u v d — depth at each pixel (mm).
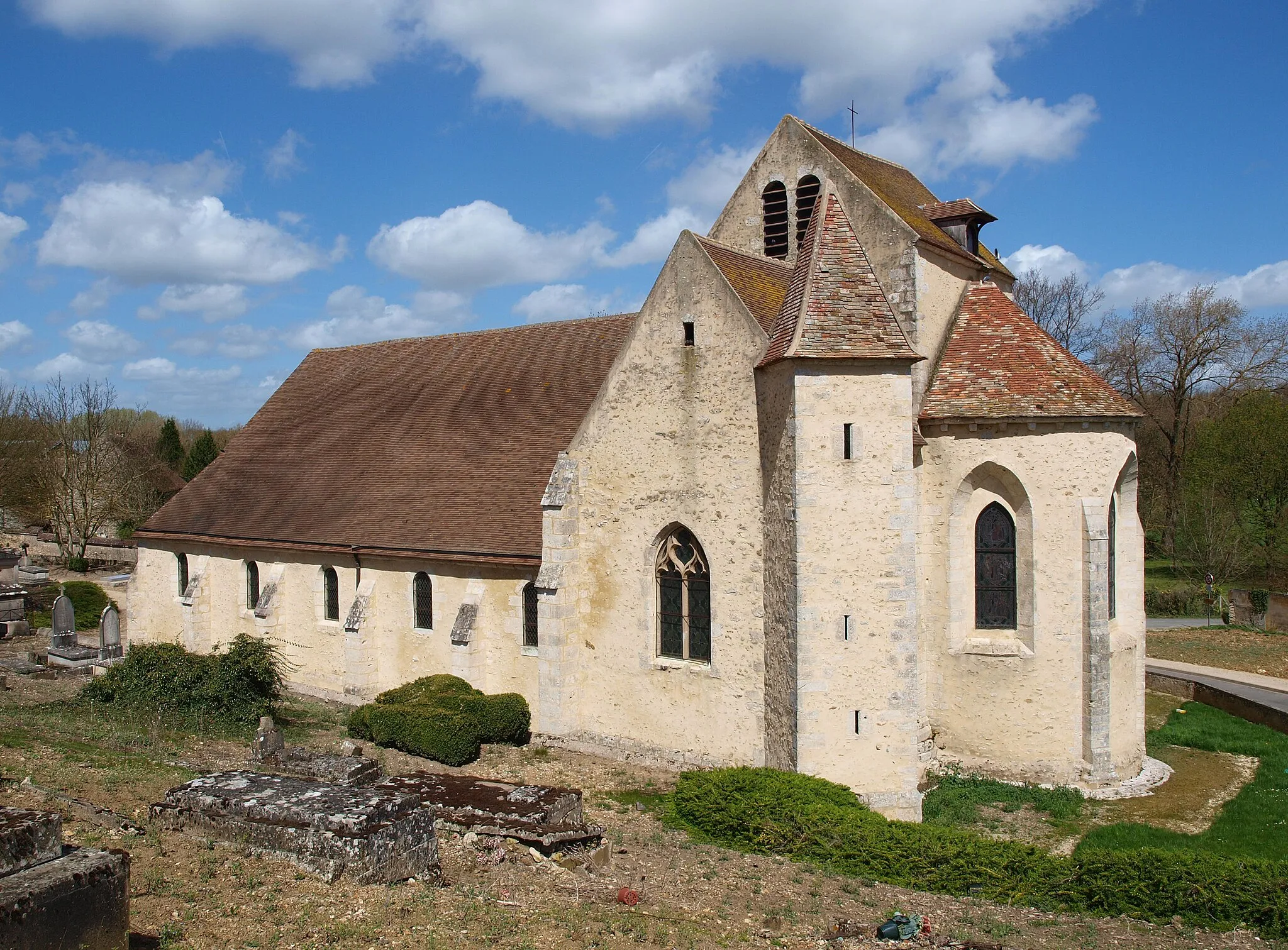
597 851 15234
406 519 27672
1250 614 45188
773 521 19969
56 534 62188
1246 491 54594
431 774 17594
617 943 11484
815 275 19859
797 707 19000
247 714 23859
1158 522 63719
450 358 33125
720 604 21188
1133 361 63625
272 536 30625
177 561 34750
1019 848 15461
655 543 22391
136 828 13406
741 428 20781
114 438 71500
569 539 23312
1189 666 36312
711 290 21281
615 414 23016
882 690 19250
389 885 12297
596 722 23328
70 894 8328
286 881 11914
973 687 22016
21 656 31250
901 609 19281
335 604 29438
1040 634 21547
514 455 27391
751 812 16953
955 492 22078
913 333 22953
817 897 14312
